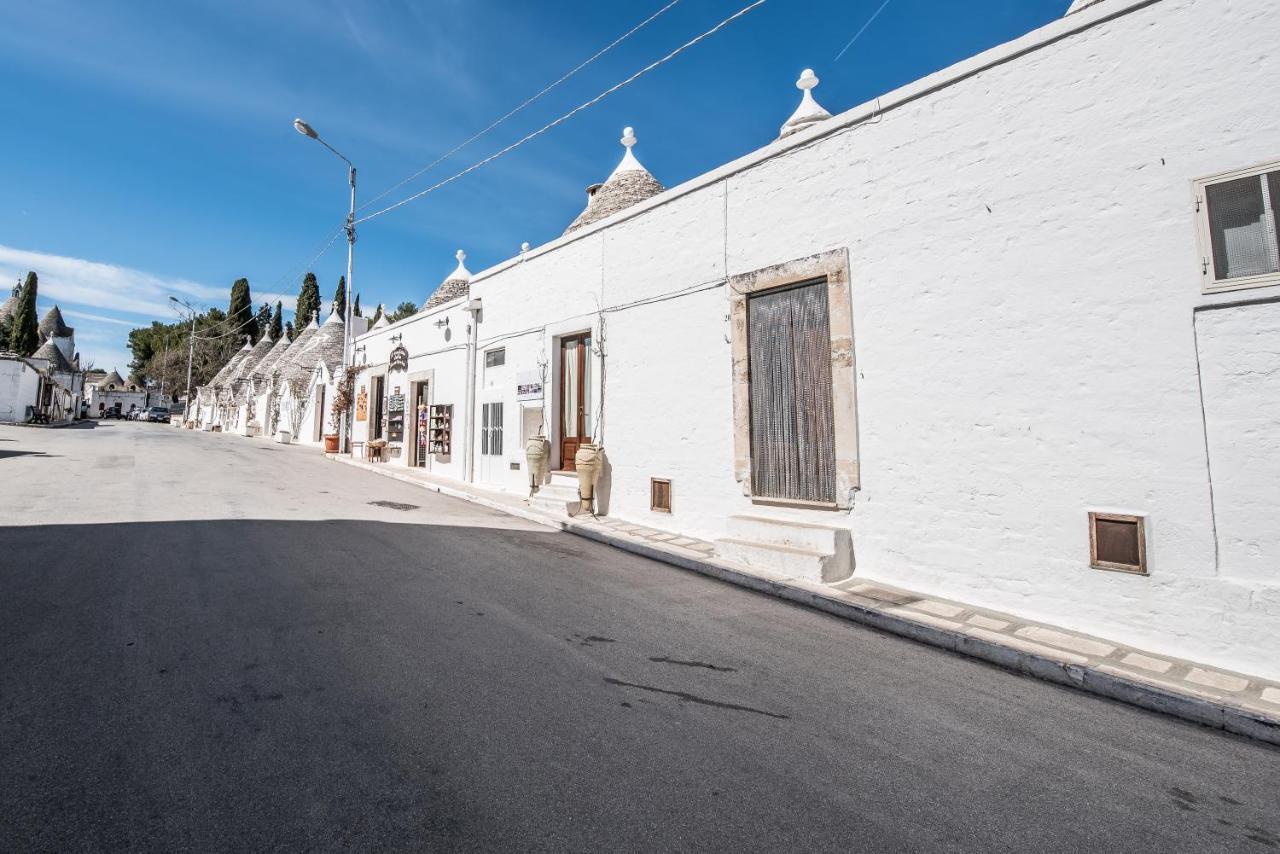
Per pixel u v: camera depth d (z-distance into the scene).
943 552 5.50
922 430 5.70
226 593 4.57
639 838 2.15
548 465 10.47
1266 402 4.01
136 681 3.11
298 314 59.00
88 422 43.50
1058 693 3.82
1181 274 4.34
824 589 5.64
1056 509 4.84
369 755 2.57
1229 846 2.35
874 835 2.26
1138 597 4.41
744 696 3.44
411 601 4.68
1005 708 3.53
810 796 2.49
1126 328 4.56
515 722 2.93
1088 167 4.79
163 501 8.51
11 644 3.48
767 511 6.99
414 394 16.22
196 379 59.94
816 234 6.66
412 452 16.16
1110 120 4.70
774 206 7.11
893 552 5.86
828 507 6.42
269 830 2.07
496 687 3.30
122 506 7.94
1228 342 4.15
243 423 37.97
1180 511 4.28
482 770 2.51
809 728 3.11
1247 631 3.97
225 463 14.82
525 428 11.42
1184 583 4.23
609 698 3.28
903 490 5.81
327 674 3.32
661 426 8.41
